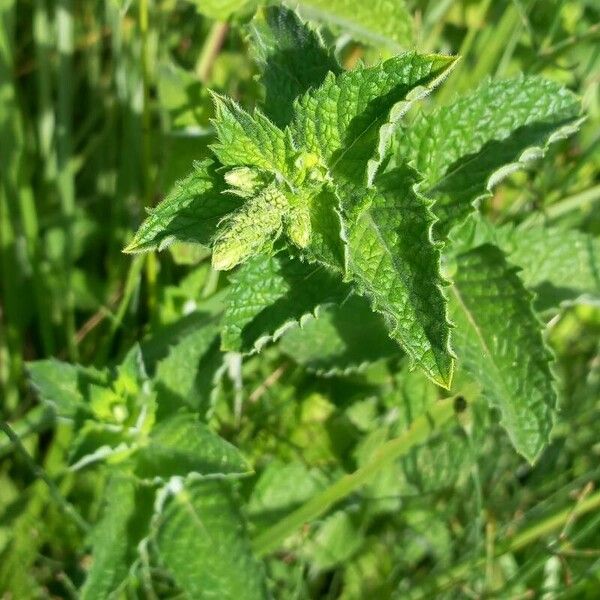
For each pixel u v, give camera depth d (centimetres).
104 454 15
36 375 15
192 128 17
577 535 16
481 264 15
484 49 19
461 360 14
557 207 19
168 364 16
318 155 12
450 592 18
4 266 19
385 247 11
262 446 17
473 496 18
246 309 13
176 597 16
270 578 18
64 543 18
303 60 13
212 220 12
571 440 19
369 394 17
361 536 18
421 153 14
